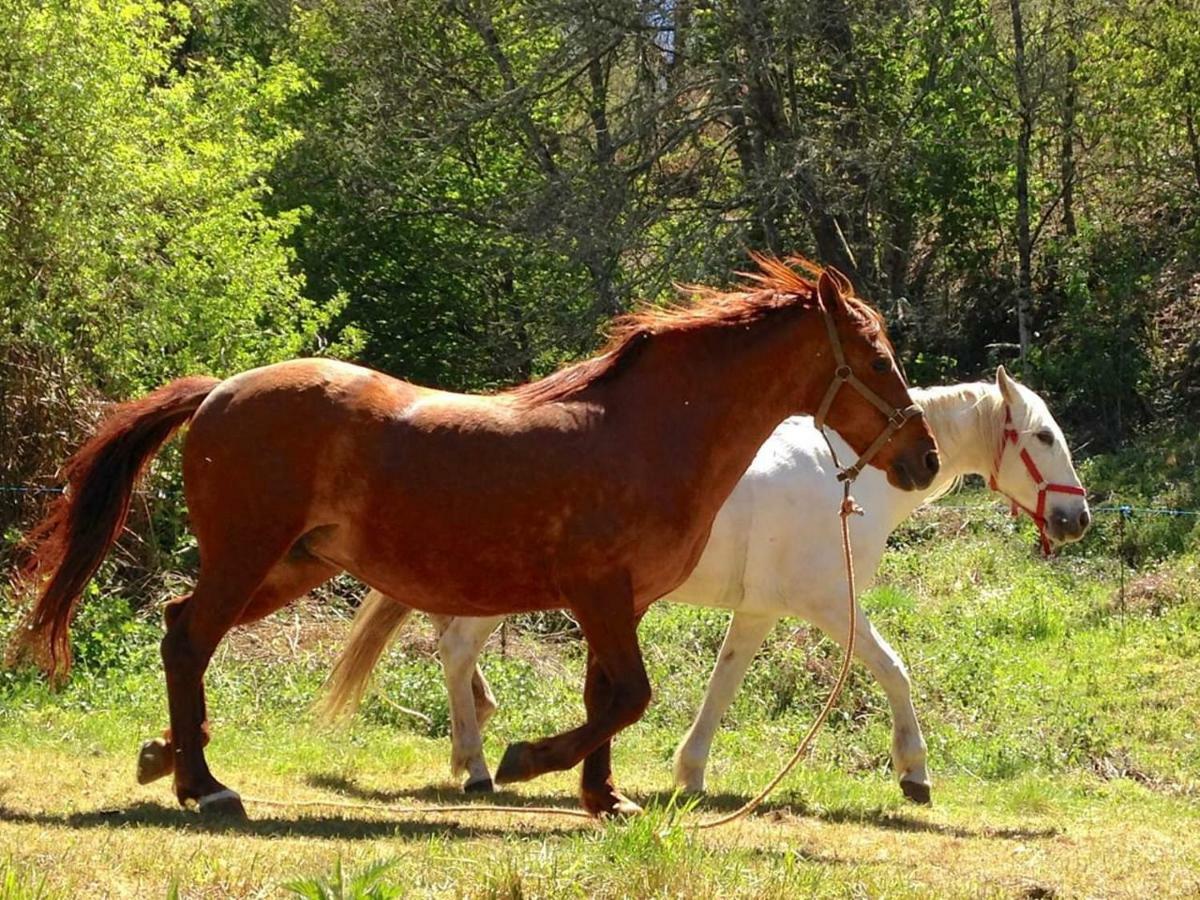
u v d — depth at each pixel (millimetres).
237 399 7523
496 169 30688
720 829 8102
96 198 14562
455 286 30078
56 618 7754
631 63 26844
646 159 25469
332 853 6363
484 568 7363
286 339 17500
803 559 9648
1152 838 8953
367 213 29328
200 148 16984
